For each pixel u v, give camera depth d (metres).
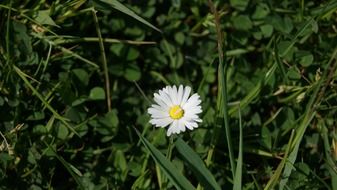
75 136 0.35
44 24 0.35
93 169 0.35
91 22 0.37
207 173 0.30
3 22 0.34
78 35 0.36
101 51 0.36
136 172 0.35
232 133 0.36
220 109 0.33
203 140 0.35
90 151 0.36
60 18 0.35
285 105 0.37
